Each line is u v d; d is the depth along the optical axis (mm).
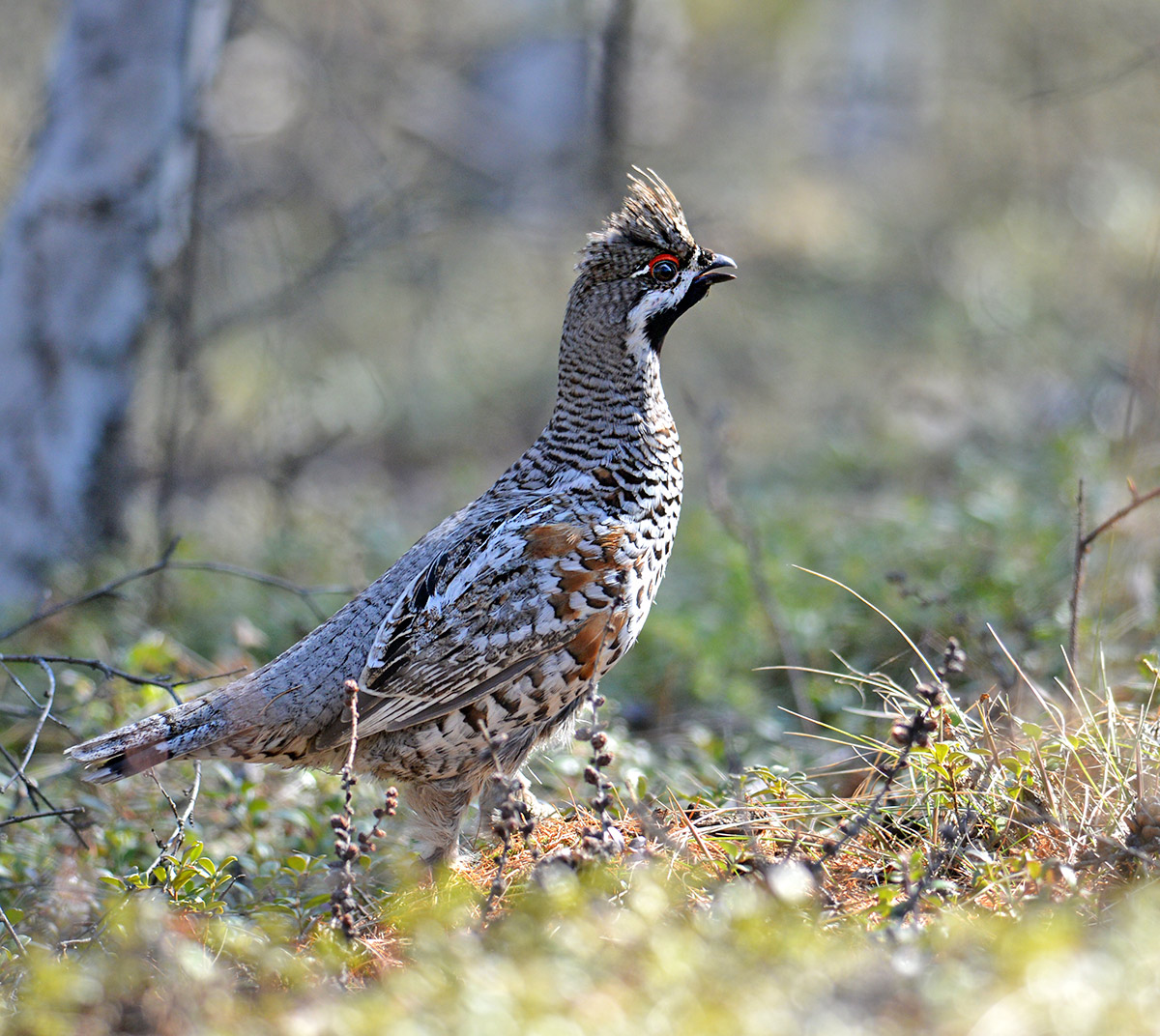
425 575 7805
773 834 7152
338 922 6242
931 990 4816
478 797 8008
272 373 20609
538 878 6145
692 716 10523
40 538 14602
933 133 28500
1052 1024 4508
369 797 9133
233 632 11805
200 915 6598
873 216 26016
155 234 14953
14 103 21062
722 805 7816
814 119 28078
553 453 8156
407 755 7762
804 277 23656
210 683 10445
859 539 12766
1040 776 6844
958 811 6727
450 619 7602
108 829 8547
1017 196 26922
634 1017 4789
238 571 9406
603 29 21359
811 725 9742
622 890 6258
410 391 23859
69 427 14758
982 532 12016
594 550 7691
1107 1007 4543
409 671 7629
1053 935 4875
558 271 24609
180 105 14758
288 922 7039
